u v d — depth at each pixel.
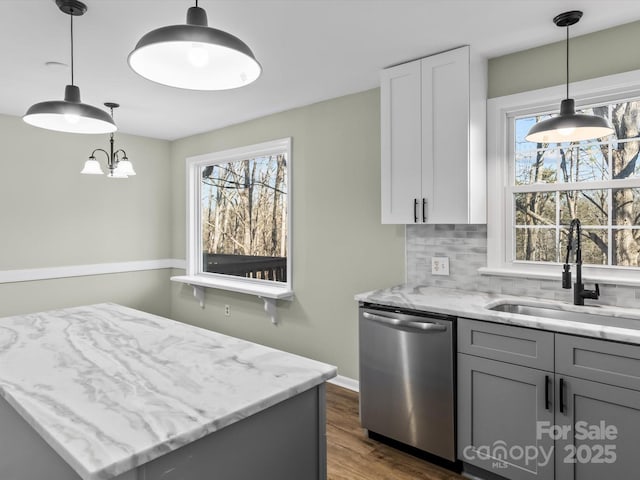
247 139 3.96
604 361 1.63
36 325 1.88
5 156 3.66
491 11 1.93
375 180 3.02
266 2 1.83
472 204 2.33
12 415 1.33
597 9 1.92
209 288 4.41
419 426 2.18
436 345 2.09
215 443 1.01
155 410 1.02
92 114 1.57
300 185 3.52
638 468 1.58
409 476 2.11
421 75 2.45
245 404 1.06
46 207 3.90
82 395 1.12
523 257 2.47
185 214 4.70
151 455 0.85
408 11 1.93
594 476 1.68
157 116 3.76
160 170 4.77
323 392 1.31
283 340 3.69
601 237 2.22
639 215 2.12
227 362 1.39
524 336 1.83
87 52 2.35
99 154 4.26
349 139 3.16
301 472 1.24
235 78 1.19
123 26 2.04
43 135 3.88
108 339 1.66
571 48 2.23
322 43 2.26
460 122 2.31
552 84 2.29
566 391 1.73
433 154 2.40
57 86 2.92
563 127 1.72
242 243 4.24
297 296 3.56
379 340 2.32
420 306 2.16
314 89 3.03
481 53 2.40
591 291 2.10
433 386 2.11
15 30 2.08
